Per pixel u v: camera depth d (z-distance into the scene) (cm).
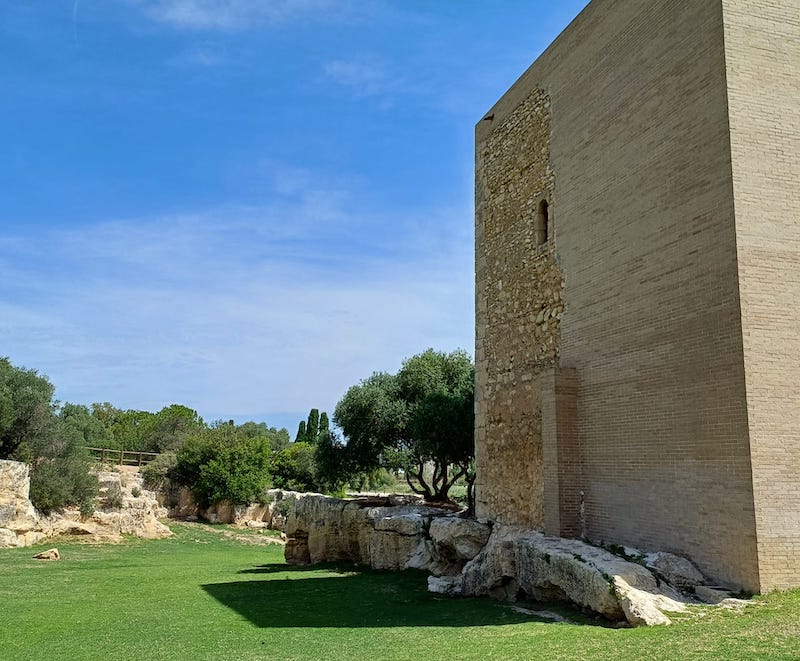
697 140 1209
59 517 3609
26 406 3678
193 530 4475
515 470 1783
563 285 1622
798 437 1078
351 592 1669
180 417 8012
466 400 2686
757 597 1014
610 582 1070
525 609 1289
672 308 1246
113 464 5488
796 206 1143
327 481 3284
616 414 1389
